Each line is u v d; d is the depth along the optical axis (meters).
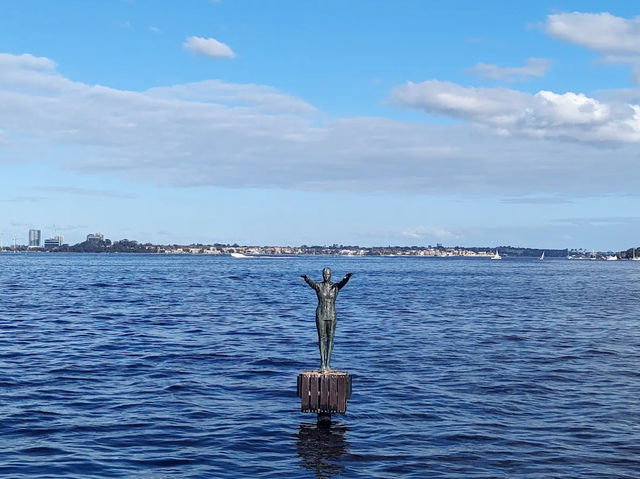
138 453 24.64
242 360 43.88
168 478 22.12
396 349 49.22
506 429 27.86
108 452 24.67
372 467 23.39
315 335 57.06
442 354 46.91
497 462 23.78
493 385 36.28
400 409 31.09
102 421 28.66
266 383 36.81
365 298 104.12
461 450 25.12
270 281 160.75
